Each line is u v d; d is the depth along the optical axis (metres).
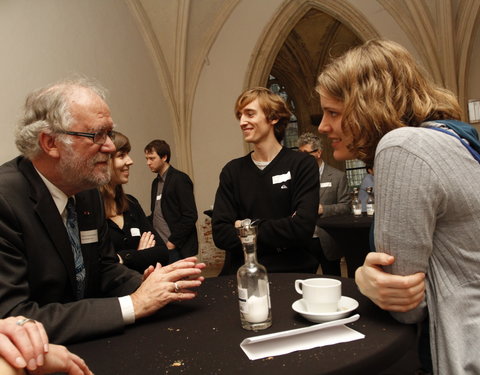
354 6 7.61
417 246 0.96
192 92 8.34
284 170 2.19
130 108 6.68
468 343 0.94
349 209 3.97
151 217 4.25
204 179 8.42
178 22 7.71
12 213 1.24
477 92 7.06
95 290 1.57
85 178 1.42
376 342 0.94
